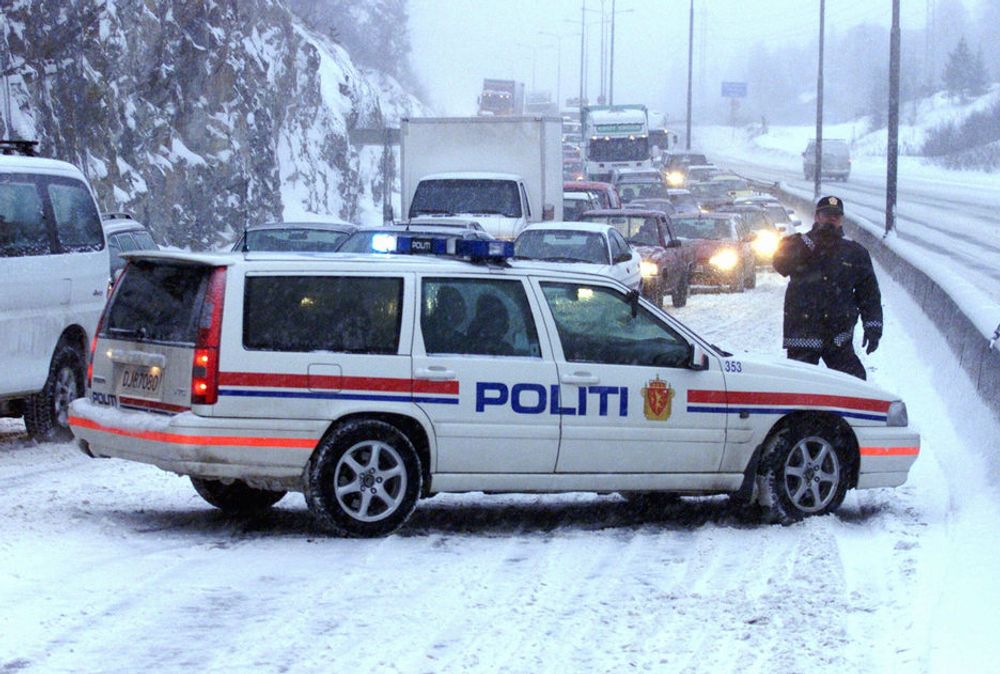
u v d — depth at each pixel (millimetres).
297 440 8461
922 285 22344
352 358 8578
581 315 9125
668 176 65875
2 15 25938
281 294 8562
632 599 7375
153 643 6418
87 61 28734
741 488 9445
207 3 34688
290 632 6637
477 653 6352
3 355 11547
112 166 29031
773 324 23875
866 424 9656
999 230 50000
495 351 8883
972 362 14141
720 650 6434
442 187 26500
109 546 8336
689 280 29750
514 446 8852
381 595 7359
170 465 8438
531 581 7734
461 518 9688
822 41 56125
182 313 8617
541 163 27703
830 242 11625
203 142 33938
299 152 41969
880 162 119812
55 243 12344
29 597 7098
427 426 8695
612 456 9055
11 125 25234
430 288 8812
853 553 8484
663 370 9172
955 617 6789
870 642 6527
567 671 6109
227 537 8742
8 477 10594
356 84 54094
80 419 9008
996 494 10148
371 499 8664
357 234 19219
